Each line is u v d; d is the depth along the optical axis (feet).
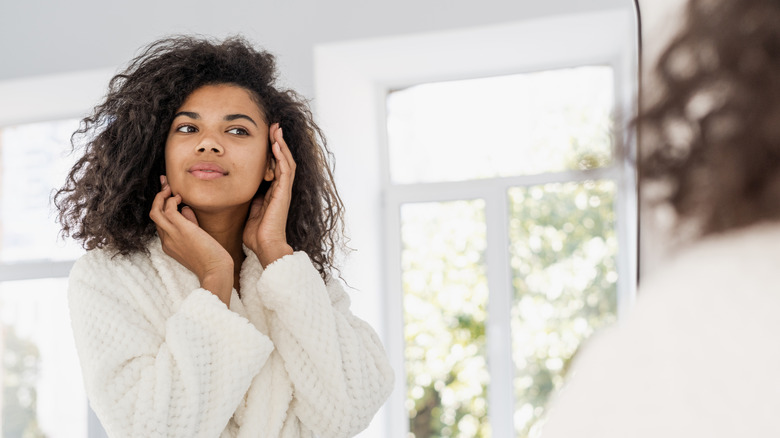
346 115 8.99
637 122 0.90
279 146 4.06
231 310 3.85
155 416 3.26
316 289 3.83
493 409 9.29
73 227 4.03
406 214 9.74
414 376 9.53
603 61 9.20
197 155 3.78
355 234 8.89
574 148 9.24
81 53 8.99
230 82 4.05
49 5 9.12
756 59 0.79
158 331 3.59
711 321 0.84
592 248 9.20
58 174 10.36
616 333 0.92
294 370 3.72
